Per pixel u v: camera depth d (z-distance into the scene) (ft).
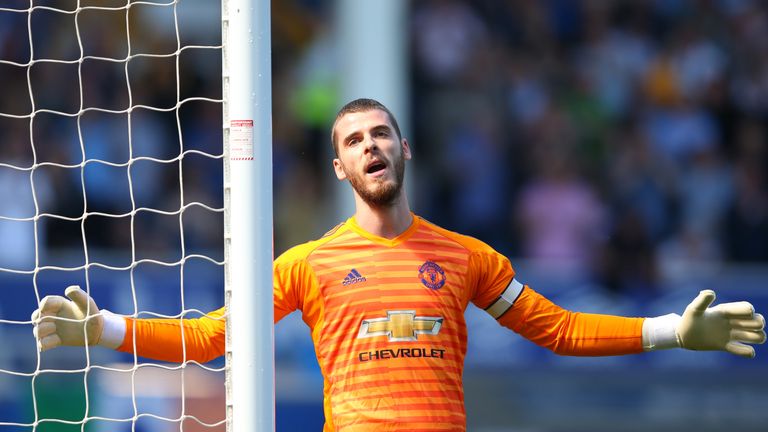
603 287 121.39
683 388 118.93
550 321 49.03
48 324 46.14
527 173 141.69
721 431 118.93
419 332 46.83
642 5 154.20
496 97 148.36
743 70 151.33
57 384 103.81
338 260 48.06
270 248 45.78
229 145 45.80
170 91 140.26
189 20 143.54
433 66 148.97
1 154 130.62
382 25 127.54
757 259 138.92
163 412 102.27
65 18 140.77
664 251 138.21
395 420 45.83
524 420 117.08
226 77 46.19
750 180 142.10
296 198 137.28
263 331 45.44
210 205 132.57
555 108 146.10
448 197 142.61
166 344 47.29
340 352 47.03
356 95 128.06
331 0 146.51
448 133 146.10
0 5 140.05
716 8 154.51
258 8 45.93
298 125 141.79
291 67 144.87
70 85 136.98
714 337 47.75
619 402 118.32
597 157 142.92
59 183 127.54
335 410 46.85
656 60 150.92
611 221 136.67
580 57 150.92
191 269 121.39
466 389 118.01
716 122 148.25
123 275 116.88
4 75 137.28
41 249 123.44
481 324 119.75
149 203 130.62
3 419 103.09
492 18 151.84
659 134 145.89
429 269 47.80
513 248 139.03
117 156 132.57
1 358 107.96
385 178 47.62
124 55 140.87
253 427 45.19
